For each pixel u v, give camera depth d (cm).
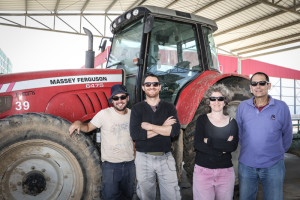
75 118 254
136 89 265
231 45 1398
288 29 1104
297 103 2206
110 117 213
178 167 256
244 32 1214
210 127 174
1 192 205
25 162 214
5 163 208
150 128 190
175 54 295
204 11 1068
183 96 274
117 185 211
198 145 175
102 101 266
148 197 198
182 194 288
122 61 304
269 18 1027
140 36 276
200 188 173
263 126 179
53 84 251
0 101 235
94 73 269
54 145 219
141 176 195
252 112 186
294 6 888
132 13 282
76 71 264
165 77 291
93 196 224
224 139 169
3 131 207
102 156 213
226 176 171
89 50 326
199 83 277
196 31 304
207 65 308
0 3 984
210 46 321
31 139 213
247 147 186
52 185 219
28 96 242
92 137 274
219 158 170
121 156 210
